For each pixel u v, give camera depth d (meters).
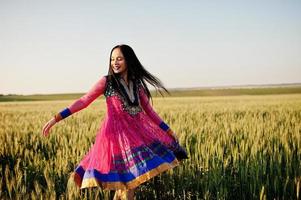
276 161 4.51
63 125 8.78
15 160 5.13
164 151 3.48
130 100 3.46
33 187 4.18
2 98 65.56
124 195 3.46
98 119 10.24
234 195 4.05
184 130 6.60
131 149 3.31
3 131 7.30
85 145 5.25
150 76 3.67
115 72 3.52
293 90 73.50
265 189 3.92
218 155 4.59
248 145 5.15
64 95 77.12
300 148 5.11
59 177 4.17
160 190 4.04
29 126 8.71
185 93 76.81
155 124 3.68
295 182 3.93
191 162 4.55
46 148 5.86
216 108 15.91
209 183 3.99
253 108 15.49
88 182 3.20
